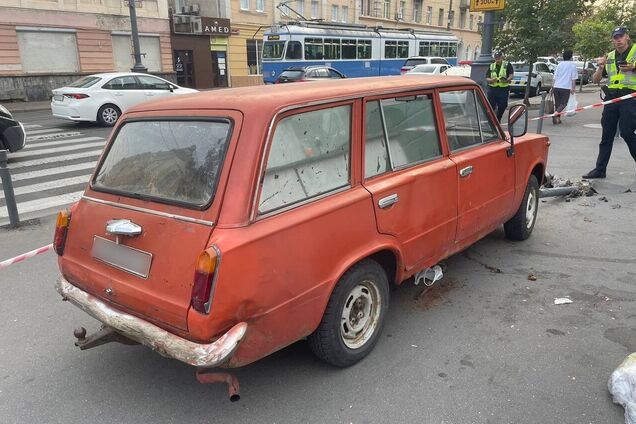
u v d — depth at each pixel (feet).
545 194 22.16
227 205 8.36
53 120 56.90
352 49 93.66
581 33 82.69
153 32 95.20
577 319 12.63
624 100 23.79
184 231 8.57
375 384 10.36
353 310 10.79
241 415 9.61
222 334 8.25
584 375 10.42
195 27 102.53
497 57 42.78
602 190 23.91
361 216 10.16
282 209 8.90
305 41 85.10
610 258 16.28
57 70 82.58
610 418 9.18
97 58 87.25
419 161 12.06
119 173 10.34
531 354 11.21
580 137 38.75
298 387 10.34
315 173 9.61
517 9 56.70
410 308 13.42
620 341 11.60
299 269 9.04
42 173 30.78
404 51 105.70
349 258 9.96
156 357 11.69
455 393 10.00
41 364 11.45
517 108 14.99
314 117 9.68
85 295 10.24
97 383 10.75
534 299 13.73
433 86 12.57
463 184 13.16
